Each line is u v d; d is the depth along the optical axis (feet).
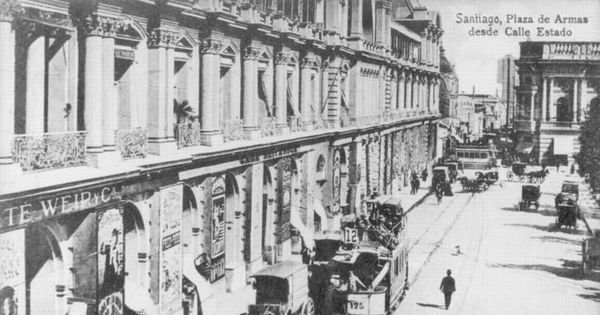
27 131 53.88
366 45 146.82
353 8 141.18
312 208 116.37
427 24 217.15
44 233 54.95
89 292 56.08
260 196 94.43
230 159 84.02
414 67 200.44
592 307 85.10
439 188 169.58
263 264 99.09
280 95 103.96
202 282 75.82
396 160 183.93
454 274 100.99
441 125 252.21
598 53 178.19
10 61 47.75
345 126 139.95
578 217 145.28
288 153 103.71
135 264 67.26
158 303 68.28
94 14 56.70
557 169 197.06
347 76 138.51
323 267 81.35
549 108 192.85
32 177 49.85
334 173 128.77
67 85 57.41
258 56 94.27
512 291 92.02
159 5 66.54
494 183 196.13
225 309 78.18
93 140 57.98
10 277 46.96
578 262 109.09
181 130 75.87
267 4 100.37
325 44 120.78
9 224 46.37
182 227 74.95
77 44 57.57
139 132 65.36
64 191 51.01
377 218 94.32
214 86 81.61
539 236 128.67
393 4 222.07
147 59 68.28
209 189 79.30
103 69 59.00
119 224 60.44
